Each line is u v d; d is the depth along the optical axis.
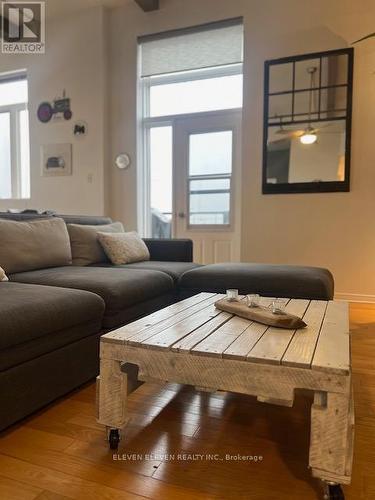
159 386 1.71
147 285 2.09
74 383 1.58
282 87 3.68
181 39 4.16
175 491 1.04
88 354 1.67
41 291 1.60
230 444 1.27
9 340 1.25
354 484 1.08
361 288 3.58
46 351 1.44
